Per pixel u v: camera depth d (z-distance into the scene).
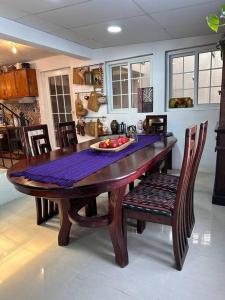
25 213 2.65
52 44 3.30
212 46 3.45
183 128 3.83
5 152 5.24
